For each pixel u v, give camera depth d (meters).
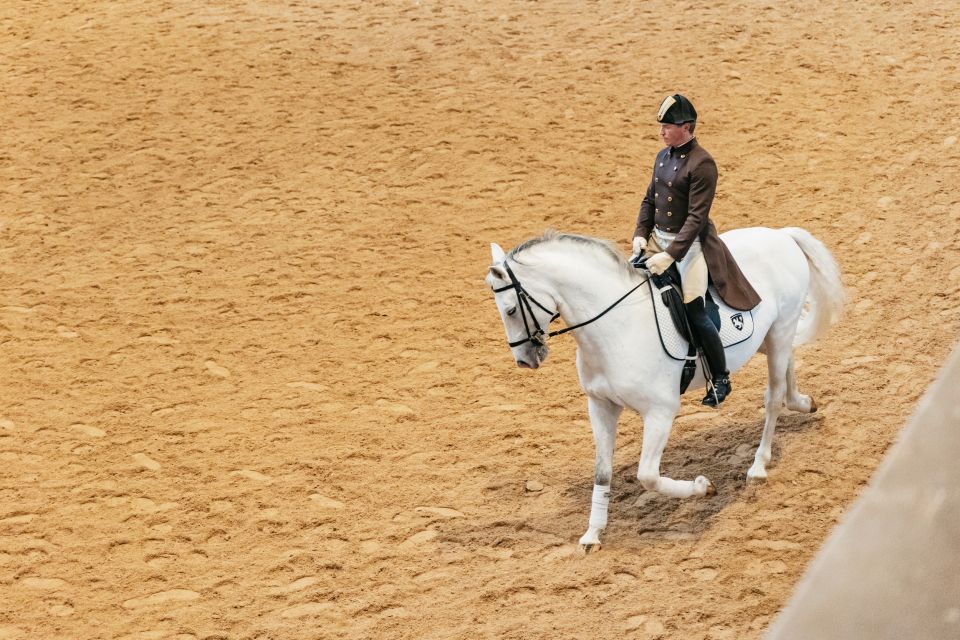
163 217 15.43
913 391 10.11
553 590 7.88
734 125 17.19
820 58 19.30
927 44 19.39
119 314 13.09
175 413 11.05
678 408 7.89
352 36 21.44
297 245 14.61
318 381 11.58
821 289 8.92
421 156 16.78
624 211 14.96
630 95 18.47
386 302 13.18
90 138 17.69
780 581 7.64
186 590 8.29
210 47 20.98
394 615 7.80
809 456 9.28
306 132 17.66
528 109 18.14
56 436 10.68
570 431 10.32
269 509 9.36
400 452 10.16
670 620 7.33
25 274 14.09
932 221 13.65
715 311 7.81
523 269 7.38
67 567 8.65
